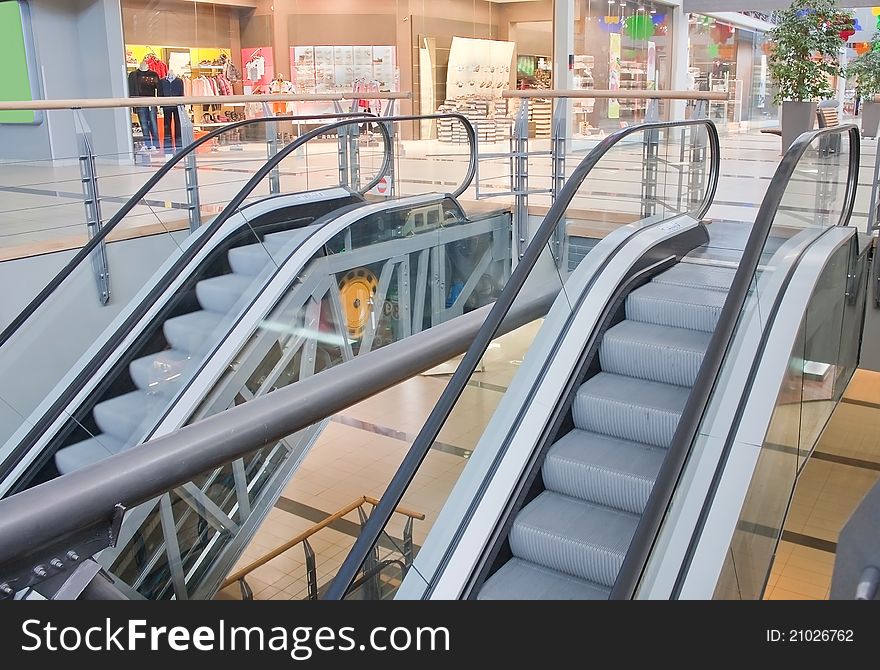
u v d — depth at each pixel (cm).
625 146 492
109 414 439
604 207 464
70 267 469
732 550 274
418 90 1291
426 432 293
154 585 250
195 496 279
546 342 393
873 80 862
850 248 506
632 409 377
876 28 988
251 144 796
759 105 1670
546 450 371
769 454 318
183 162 694
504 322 338
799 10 842
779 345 343
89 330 473
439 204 729
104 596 213
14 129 1176
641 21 1423
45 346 440
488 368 333
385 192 824
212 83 1229
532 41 1329
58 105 684
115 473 222
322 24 1259
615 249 457
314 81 1276
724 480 291
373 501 429
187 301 517
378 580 266
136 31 1148
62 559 207
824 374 448
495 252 817
